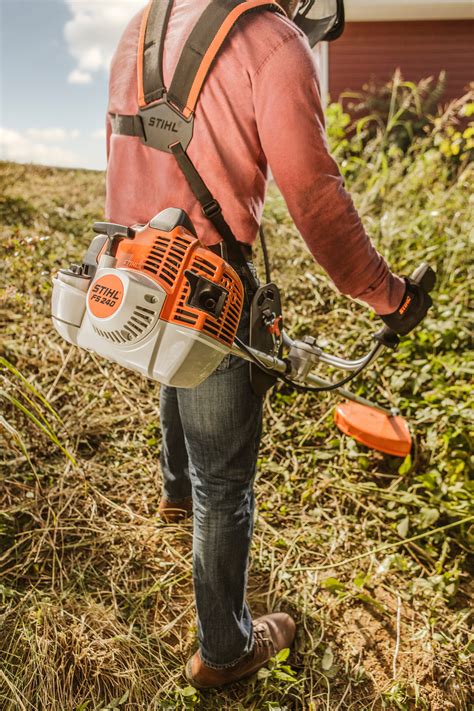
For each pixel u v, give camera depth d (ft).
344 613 6.22
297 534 7.12
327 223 3.94
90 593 6.00
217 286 3.71
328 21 4.85
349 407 7.91
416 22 28.58
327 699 5.31
